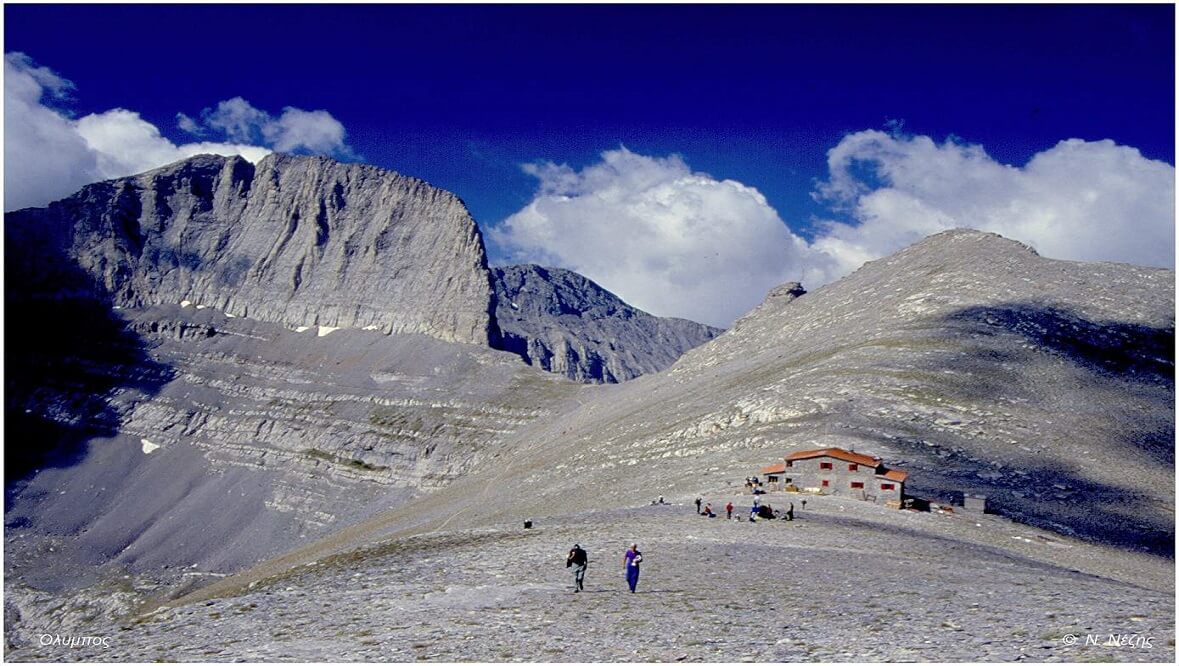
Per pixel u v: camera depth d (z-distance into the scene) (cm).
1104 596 4050
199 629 3862
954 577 4644
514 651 3203
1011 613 3509
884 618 3494
